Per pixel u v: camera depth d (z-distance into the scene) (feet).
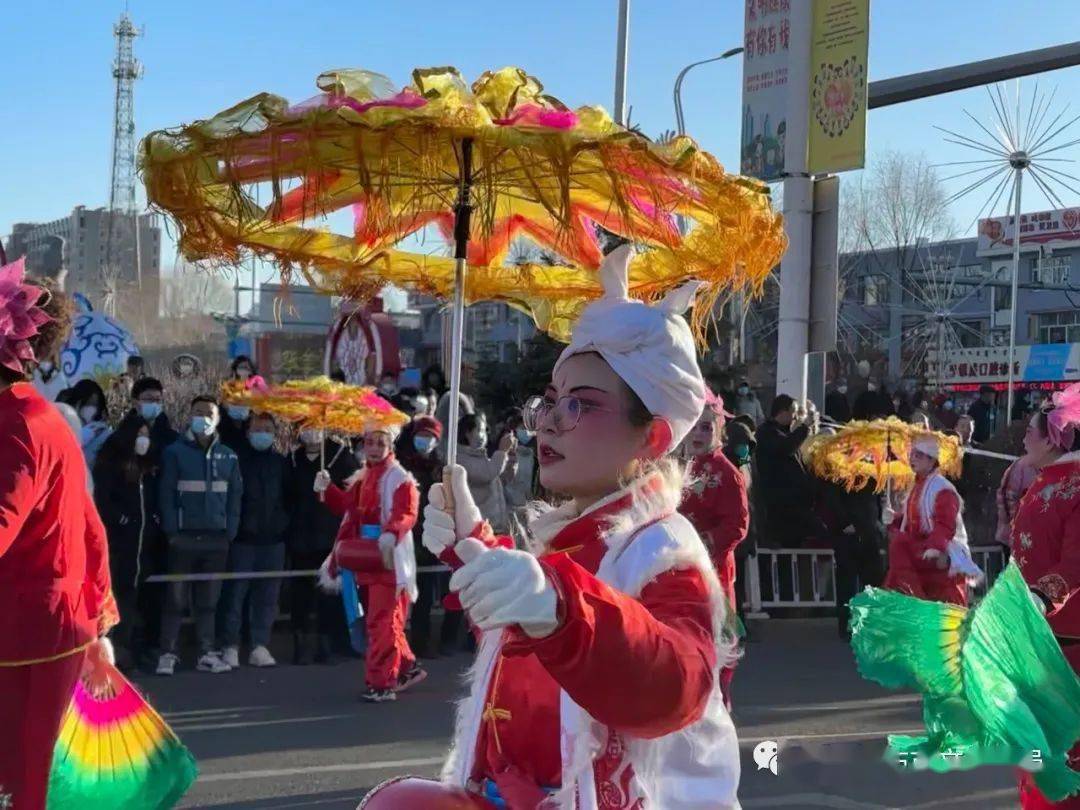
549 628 6.18
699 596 7.27
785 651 36.35
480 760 7.95
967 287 168.96
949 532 29.99
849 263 143.43
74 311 13.35
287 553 32.71
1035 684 12.12
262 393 28.19
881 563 38.58
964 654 11.53
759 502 41.42
